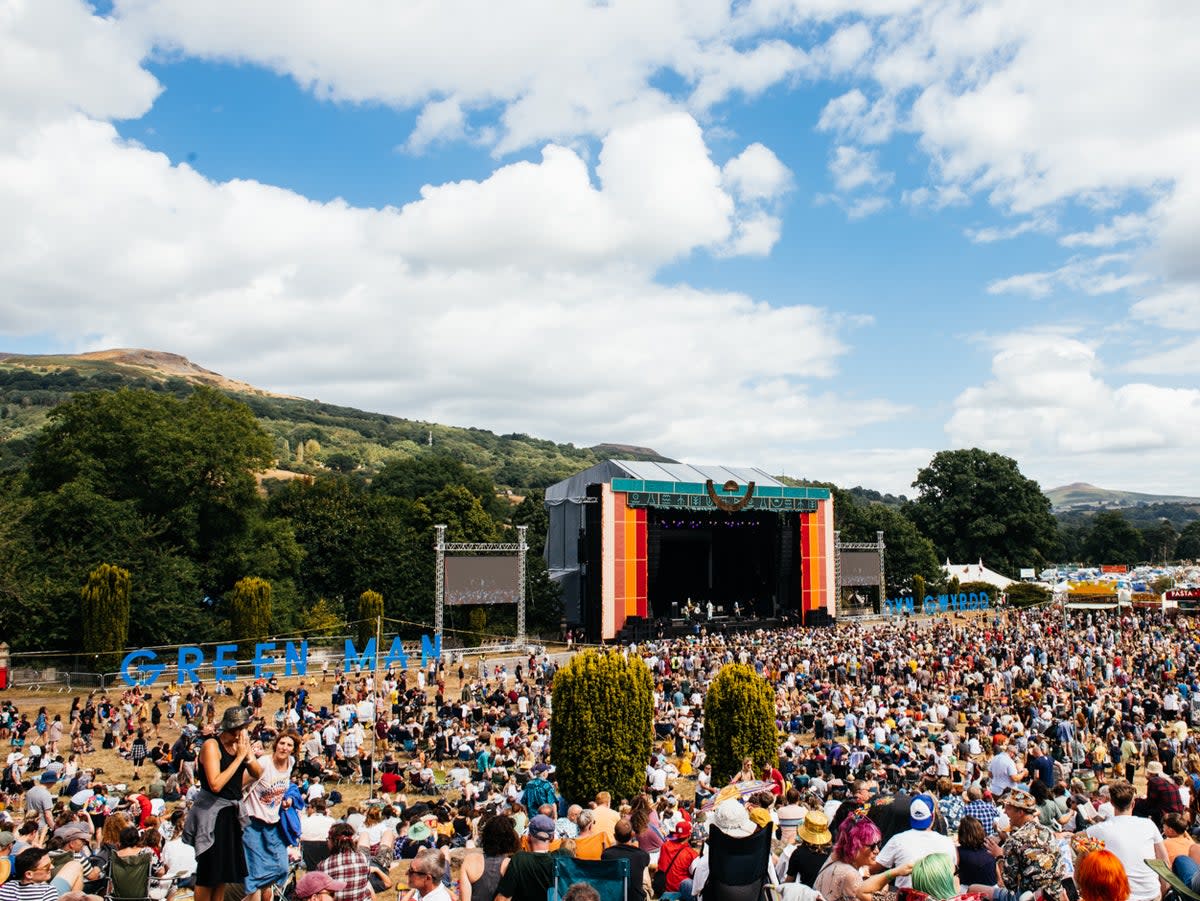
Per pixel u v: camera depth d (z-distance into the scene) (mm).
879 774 19844
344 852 8250
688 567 73250
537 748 26781
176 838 14914
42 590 44562
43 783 23672
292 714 32031
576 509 67625
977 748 25578
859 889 6871
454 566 54469
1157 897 7602
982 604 90875
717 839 7984
